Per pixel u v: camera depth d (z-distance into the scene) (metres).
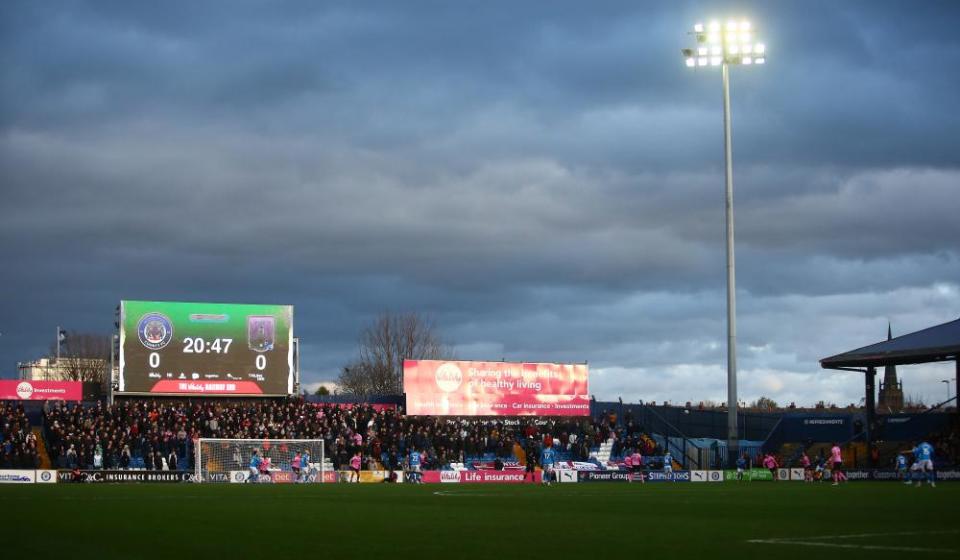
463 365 95.88
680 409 103.00
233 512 35.84
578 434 93.69
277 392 88.62
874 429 89.88
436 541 24.81
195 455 76.56
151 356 85.44
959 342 80.38
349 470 79.19
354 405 95.00
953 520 31.89
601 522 31.05
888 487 63.75
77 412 80.88
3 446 73.19
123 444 76.50
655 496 50.47
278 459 78.75
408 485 69.75
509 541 24.77
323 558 21.31
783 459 93.50
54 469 72.19
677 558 21.05
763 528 28.58
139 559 21.31
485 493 54.56
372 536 26.19
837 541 24.61
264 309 88.75
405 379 93.88
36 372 151.38
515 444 93.31
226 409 86.25
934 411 90.06
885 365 89.56
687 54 80.31
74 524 30.17
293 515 34.28
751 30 79.62
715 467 91.62
